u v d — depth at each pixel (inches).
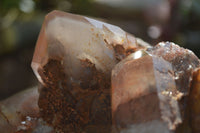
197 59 7.0
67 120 6.9
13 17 31.8
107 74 6.9
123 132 6.0
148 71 6.1
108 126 6.7
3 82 26.8
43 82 7.0
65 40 6.7
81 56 6.8
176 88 6.2
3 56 30.2
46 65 6.9
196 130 5.9
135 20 37.5
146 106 5.9
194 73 6.4
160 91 6.0
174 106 5.9
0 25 31.0
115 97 6.3
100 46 6.9
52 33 6.7
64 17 6.7
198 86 6.2
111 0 38.4
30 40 31.9
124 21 38.4
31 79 27.4
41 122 7.2
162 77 6.2
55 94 7.0
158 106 5.8
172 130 5.7
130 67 6.3
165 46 7.1
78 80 6.8
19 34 31.1
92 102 6.8
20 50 31.3
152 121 5.8
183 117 6.0
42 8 34.4
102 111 6.8
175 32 31.7
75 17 6.8
